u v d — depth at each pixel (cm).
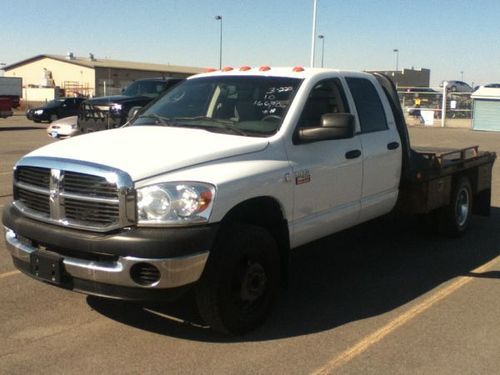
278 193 474
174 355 421
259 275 461
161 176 413
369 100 620
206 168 431
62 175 428
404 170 663
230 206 428
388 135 633
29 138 2297
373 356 427
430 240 774
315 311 515
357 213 589
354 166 570
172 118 550
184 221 408
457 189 757
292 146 500
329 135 494
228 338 452
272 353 429
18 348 428
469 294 564
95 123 1673
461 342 453
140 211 405
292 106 516
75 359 412
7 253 664
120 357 417
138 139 473
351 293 565
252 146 470
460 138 2752
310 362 415
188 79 617
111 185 408
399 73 6306
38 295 534
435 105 4153
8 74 8519
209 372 397
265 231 463
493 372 405
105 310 501
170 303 517
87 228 416
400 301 544
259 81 553
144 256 398
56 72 7950
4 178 1224
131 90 1803
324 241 762
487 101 3350
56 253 433
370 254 704
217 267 426
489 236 801
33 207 456
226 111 534
